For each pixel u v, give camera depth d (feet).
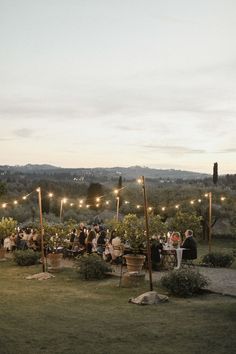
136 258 51.16
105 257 64.90
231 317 33.81
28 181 336.90
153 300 39.75
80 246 72.02
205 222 124.26
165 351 26.81
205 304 38.68
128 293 44.86
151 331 30.96
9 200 164.14
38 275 55.93
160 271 57.62
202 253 87.40
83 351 26.86
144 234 52.03
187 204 130.62
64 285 50.67
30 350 26.94
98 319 34.63
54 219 148.36
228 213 129.18
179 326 32.07
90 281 52.54
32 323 33.47
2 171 572.10
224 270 58.29
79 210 173.27
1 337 29.66
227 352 26.45
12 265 67.82
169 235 67.92
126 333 30.60
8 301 42.19
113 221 65.62
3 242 83.71
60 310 38.09
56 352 26.61
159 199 146.41
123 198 156.66
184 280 42.42
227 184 202.59
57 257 60.54
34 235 75.56
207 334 29.89
